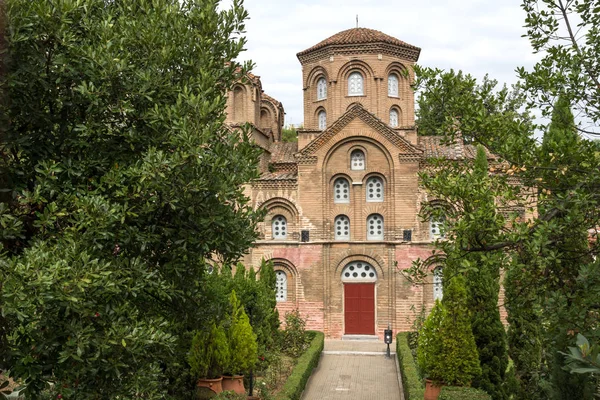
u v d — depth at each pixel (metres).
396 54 41.75
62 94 13.97
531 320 22.19
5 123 8.50
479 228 12.55
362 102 41.47
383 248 38.00
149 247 14.85
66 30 13.33
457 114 14.05
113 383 13.00
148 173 13.29
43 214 12.48
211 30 16.19
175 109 14.14
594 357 7.53
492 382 21.11
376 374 30.61
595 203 11.32
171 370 21.23
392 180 37.94
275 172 41.91
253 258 38.78
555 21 13.01
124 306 12.88
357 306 38.31
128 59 14.31
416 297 37.34
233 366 22.53
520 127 13.07
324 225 38.44
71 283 11.01
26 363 11.62
